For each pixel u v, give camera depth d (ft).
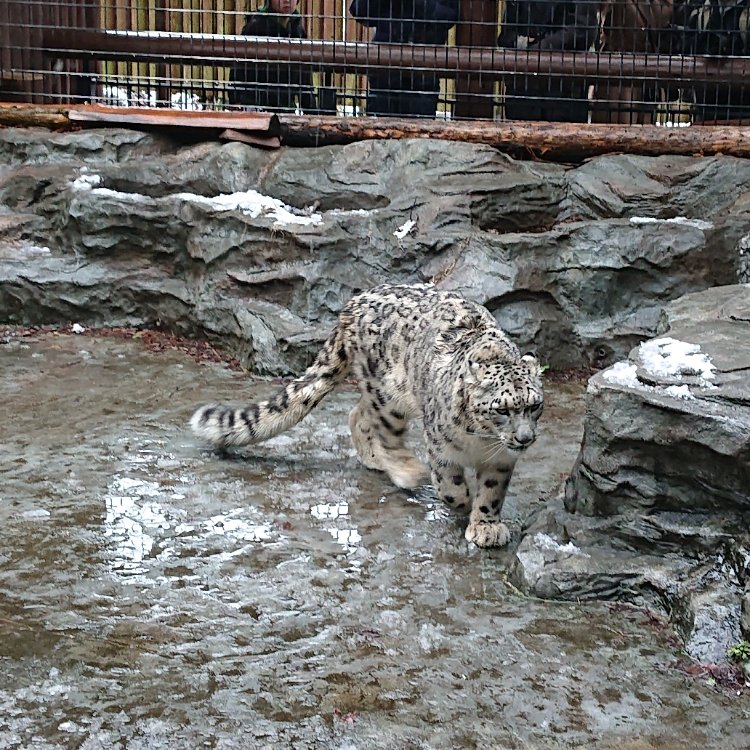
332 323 16.57
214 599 9.84
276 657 9.02
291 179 18.52
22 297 17.66
